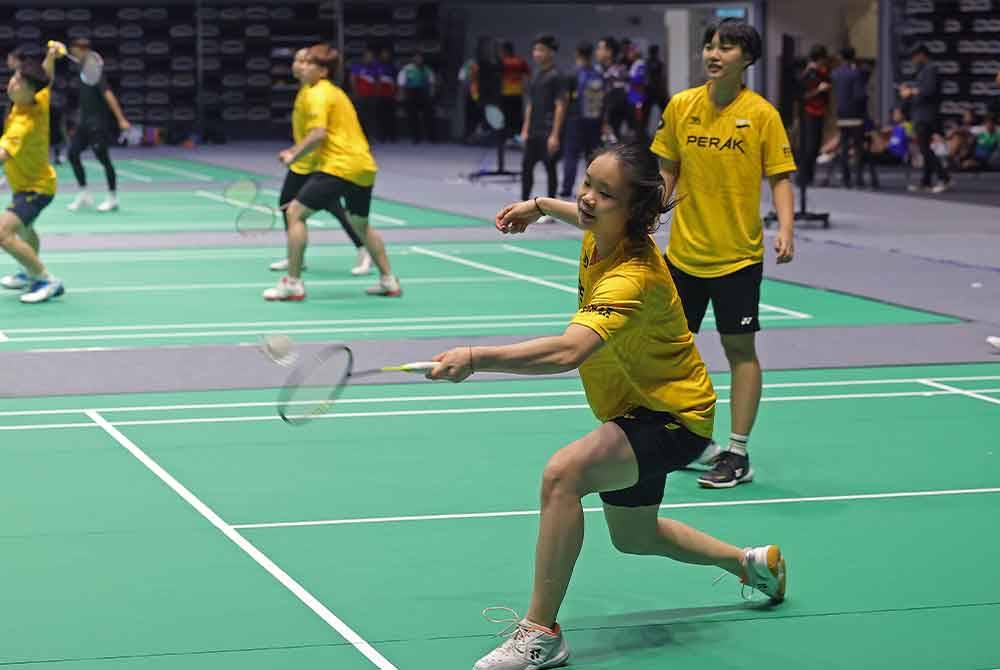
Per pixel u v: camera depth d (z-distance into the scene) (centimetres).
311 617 584
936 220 2144
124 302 1407
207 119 4409
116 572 638
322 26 4384
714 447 803
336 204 1555
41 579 628
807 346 1199
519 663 528
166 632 566
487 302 1420
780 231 814
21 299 1400
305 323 1291
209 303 1402
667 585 634
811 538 698
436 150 3916
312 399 508
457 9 4397
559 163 3334
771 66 3781
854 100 2662
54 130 3419
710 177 802
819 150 2795
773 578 596
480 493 768
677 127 814
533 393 1024
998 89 3484
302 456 843
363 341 1201
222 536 691
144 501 748
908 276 1593
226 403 980
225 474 802
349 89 4016
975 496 772
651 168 530
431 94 4228
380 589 618
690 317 825
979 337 1239
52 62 1345
